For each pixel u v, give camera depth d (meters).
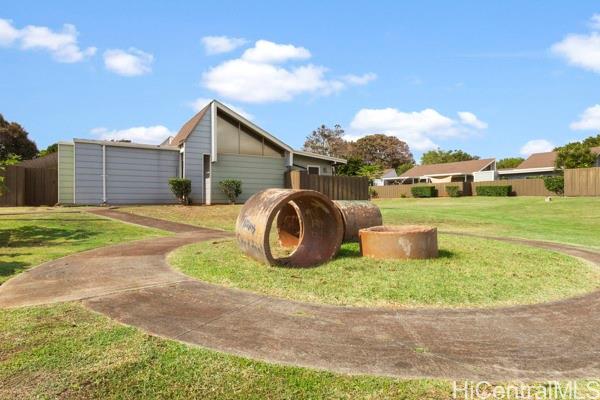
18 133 42.38
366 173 54.72
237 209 17.56
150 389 3.01
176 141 21.27
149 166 19.17
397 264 7.43
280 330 4.24
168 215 15.56
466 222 16.98
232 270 6.81
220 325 4.34
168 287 5.80
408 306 5.15
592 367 3.54
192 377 3.19
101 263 7.42
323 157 23.72
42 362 3.36
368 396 2.99
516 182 39.75
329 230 8.37
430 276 6.57
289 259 7.91
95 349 3.62
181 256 7.99
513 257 8.41
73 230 11.56
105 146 18.05
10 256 8.05
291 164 22.31
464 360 3.62
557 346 3.97
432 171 60.09
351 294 5.57
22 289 5.62
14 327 4.11
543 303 5.39
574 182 30.28
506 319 4.73
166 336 3.97
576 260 8.42
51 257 7.96
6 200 18.62
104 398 2.89
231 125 20.95
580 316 4.89
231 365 3.39
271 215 7.23
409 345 3.93
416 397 2.99
